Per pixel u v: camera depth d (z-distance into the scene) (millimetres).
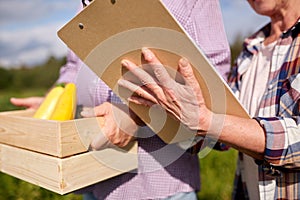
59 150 1088
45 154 1150
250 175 1491
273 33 1536
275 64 1367
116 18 956
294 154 1139
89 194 1512
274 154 1131
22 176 1246
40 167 1157
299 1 1404
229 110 1127
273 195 1303
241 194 1627
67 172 1097
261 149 1141
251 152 1195
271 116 1282
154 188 1332
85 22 1020
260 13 1505
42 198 2805
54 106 1440
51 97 1465
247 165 1506
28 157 1204
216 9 1341
